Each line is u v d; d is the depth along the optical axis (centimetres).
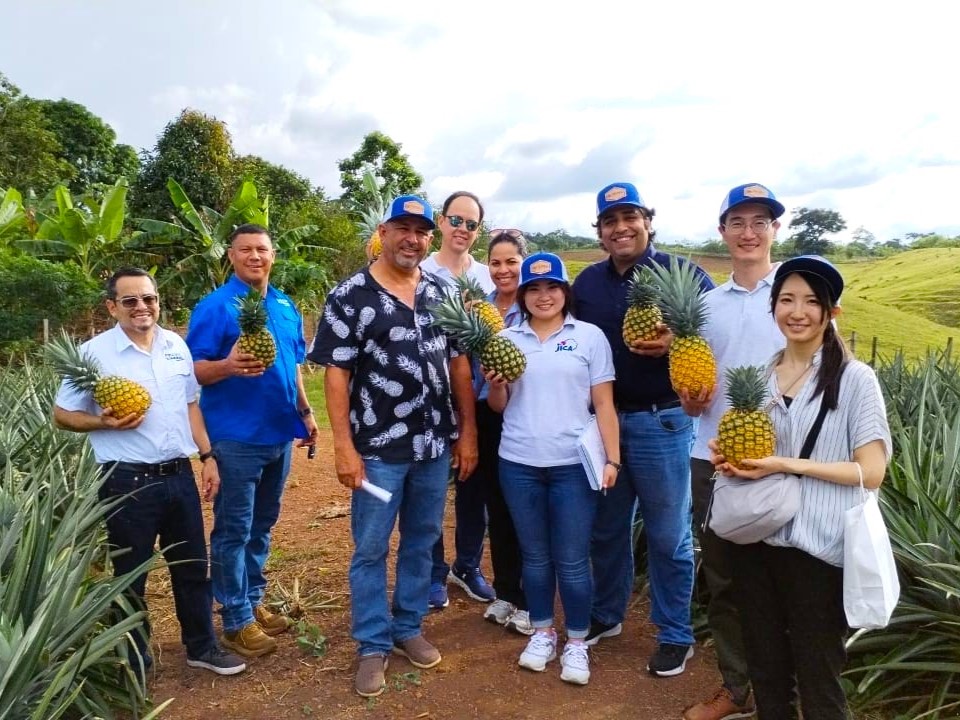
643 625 454
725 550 291
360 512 380
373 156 3062
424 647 405
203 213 2056
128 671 339
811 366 280
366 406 376
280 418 414
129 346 367
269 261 425
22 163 3123
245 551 436
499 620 454
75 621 308
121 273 366
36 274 1451
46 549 311
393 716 361
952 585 336
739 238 350
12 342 1391
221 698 377
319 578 530
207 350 402
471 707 367
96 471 434
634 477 391
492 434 441
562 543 381
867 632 366
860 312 2856
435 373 382
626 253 386
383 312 371
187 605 387
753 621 290
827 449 270
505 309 470
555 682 388
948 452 413
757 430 270
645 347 360
